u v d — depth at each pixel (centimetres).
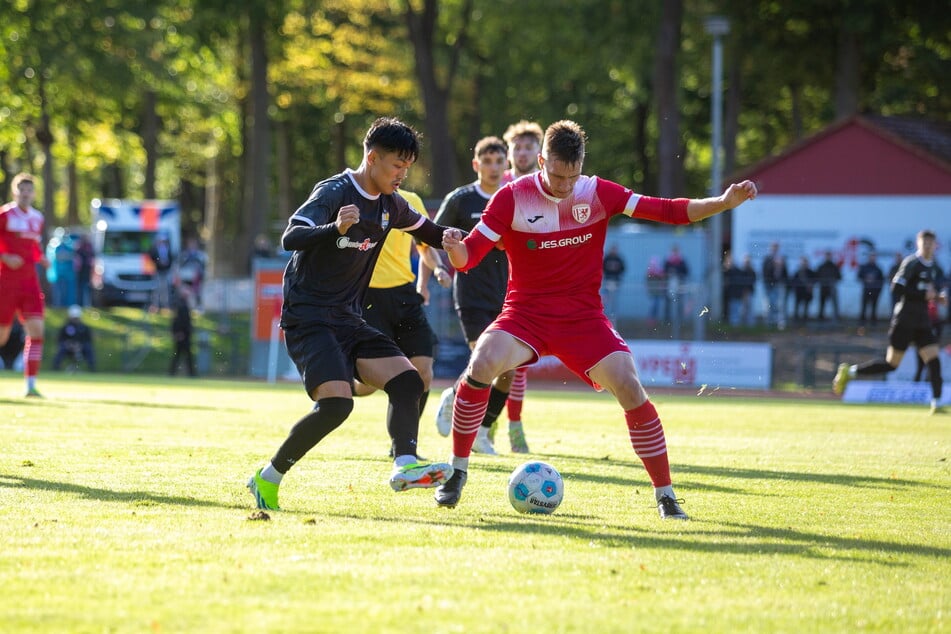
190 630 1204
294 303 2053
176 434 3409
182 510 1956
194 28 12512
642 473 2714
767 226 10850
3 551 1580
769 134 16900
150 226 13338
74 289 10688
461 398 2091
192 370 8544
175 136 17400
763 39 12762
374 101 15275
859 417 5041
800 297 8019
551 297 2108
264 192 12925
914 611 1362
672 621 1281
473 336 3231
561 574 1496
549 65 14762
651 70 13288
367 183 2019
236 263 13412
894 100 13375
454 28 14775
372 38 14475
